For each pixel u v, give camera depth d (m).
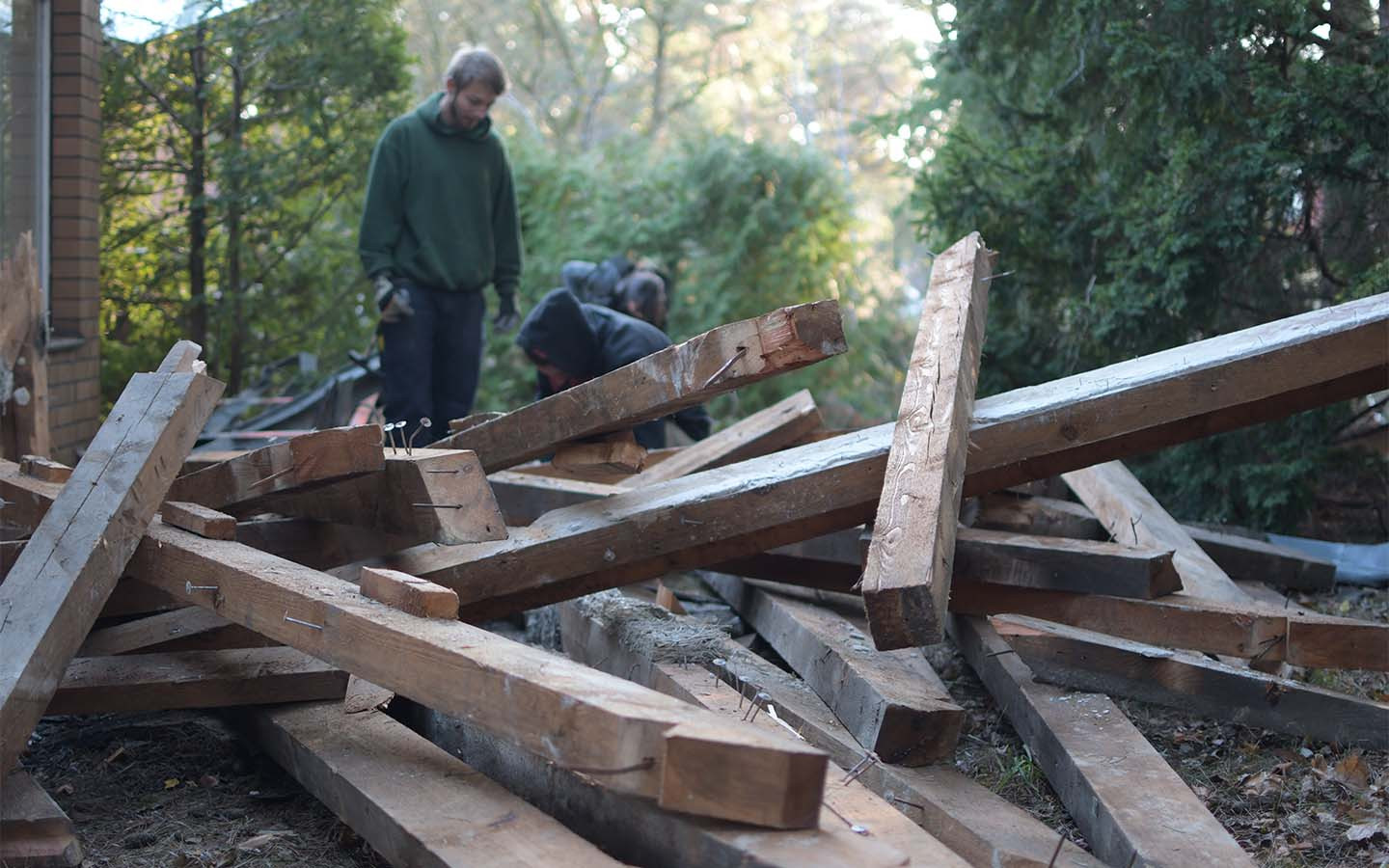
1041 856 2.65
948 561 2.96
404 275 6.92
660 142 25.50
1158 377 3.39
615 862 2.34
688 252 15.04
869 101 27.55
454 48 25.58
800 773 2.01
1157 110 6.24
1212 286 6.31
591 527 3.62
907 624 2.69
